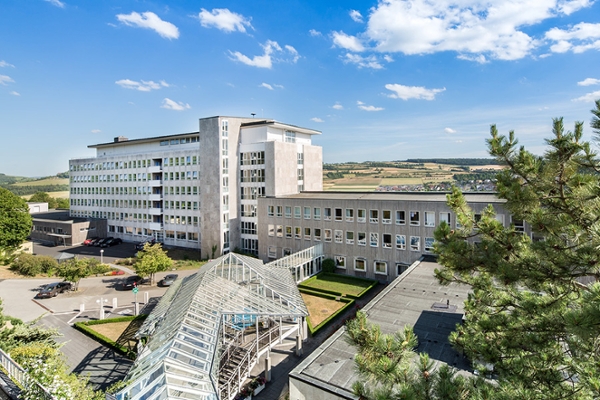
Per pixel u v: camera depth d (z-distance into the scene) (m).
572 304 8.57
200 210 55.97
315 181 64.25
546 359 8.52
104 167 73.00
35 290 38.84
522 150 8.55
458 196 9.66
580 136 7.65
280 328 23.97
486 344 9.62
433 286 26.92
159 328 20.56
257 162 54.62
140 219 67.25
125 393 13.65
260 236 50.00
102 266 44.50
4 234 50.50
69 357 23.92
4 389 13.49
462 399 7.95
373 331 8.23
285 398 18.36
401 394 7.16
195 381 14.24
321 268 44.16
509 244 8.62
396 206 39.44
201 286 24.02
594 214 7.46
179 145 63.59
